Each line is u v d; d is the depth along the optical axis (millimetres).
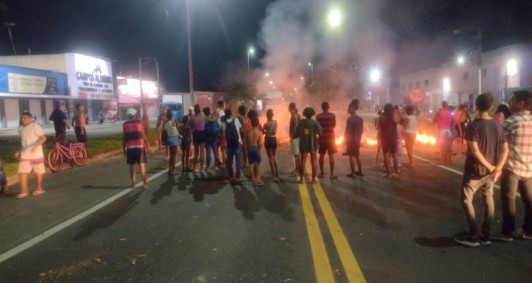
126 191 9578
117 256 5457
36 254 5602
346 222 6770
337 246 5648
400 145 12188
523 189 5762
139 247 5781
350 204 7953
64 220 7219
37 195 9328
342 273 4777
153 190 9648
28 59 44594
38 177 9453
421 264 5000
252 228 6539
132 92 57125
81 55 46000
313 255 5336
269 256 5340
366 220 6871
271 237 6082
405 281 4543
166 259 5316
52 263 5273
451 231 6238
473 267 4895
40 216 7520
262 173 11719
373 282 4531
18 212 7828
